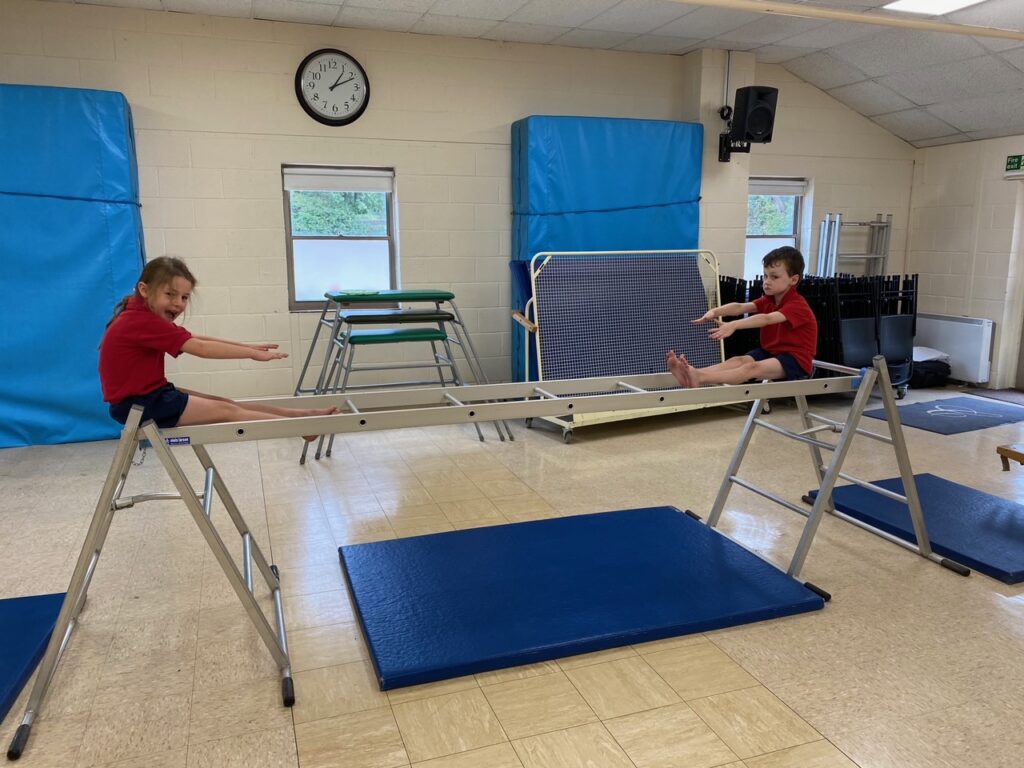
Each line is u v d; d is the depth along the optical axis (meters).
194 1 4.73
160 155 5.09
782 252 3.23
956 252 6.97
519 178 5.73
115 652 2.48
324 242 5.67
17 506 3.78
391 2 4.77
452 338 5.98
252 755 1.99
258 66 5.18
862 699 2.22
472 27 5.35
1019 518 3.52
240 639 2.57
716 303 5.82
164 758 1.98
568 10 4.97
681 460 4.60
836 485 4.04
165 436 2.21
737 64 6.13
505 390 3.18
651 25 5.34
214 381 5.45
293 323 5.56
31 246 4.59
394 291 4.91
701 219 6.33
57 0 4.72
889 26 4.59
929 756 1.97
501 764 1.95
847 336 6.03
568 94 5.97
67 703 2.21
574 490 4.05
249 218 5.34
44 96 4.48
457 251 5.88
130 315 2.42
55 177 4.57
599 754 1.99
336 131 5.43
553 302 5.25
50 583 2.95
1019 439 5.01
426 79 5.57
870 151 7.10
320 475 4.32
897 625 2.64
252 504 3.85
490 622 2.57
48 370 4.77
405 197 5.68
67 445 4.88
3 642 2.46
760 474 4.30
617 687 2.28
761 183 6.90
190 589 2.92
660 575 2.92
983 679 2.32
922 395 6.46
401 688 2.28
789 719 2.13
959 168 6.86
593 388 3.33
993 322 6.66
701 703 2.20
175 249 5.23
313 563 3.16
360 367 5.78
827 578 3.02
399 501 3.90
